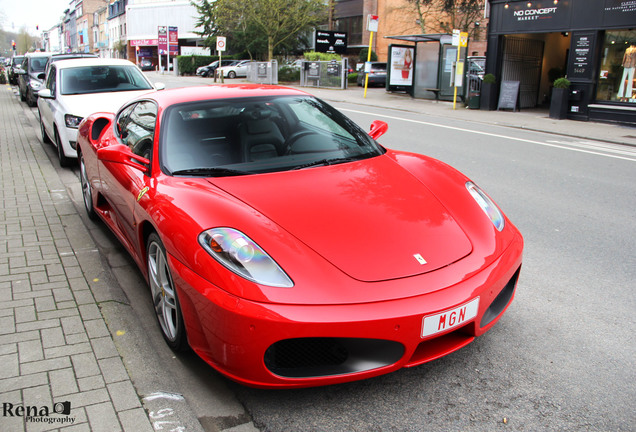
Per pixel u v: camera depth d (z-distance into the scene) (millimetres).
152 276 2889
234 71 38250
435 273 2291
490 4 16891
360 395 2422
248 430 2193
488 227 2691
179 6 62375
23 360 2623
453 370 2611
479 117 14977
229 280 2164
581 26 14305
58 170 7195
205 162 2994
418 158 3445
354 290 2146
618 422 2223
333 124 3545
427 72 20766
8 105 16125
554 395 2406
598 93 14195
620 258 4125
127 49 70688
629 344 2846
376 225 2469
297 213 2484
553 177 7066
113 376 2512
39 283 3561
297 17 34656
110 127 4371
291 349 2193
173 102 3402
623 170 7645
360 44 39406
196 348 2395
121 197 3465
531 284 3631
